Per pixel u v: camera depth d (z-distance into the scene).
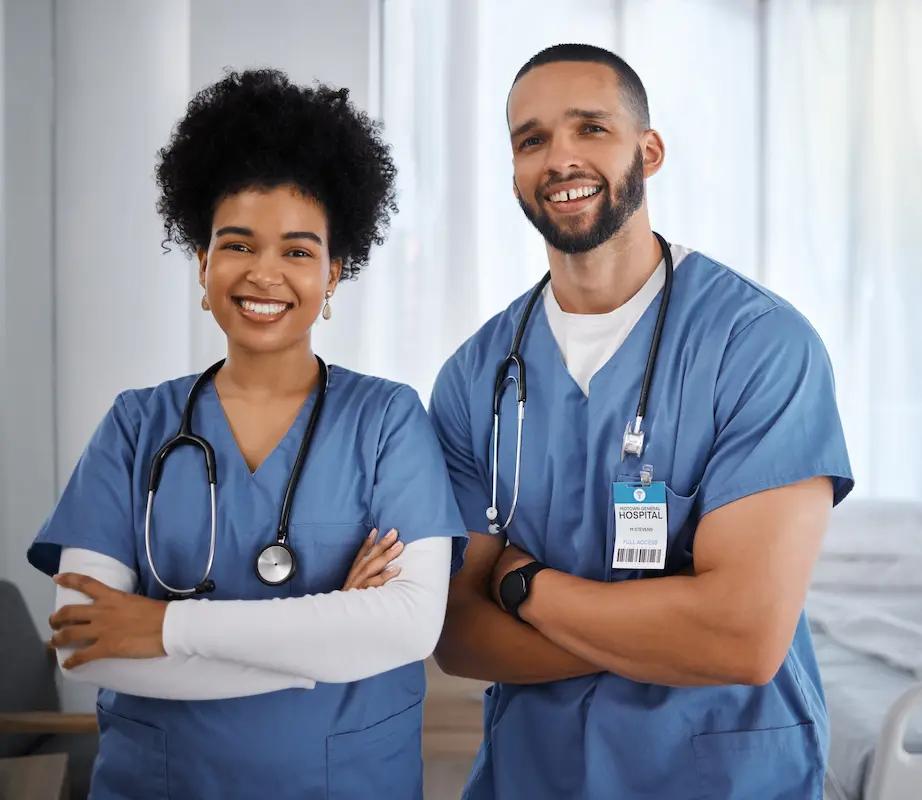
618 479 1.19
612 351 1.24
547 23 3.01
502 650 1.21
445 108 2.98
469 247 2.98
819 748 1.17
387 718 1.15
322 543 1.14
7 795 1.67
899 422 3.16
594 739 1.17
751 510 1.09
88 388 2.86
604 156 1.16
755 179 3.12
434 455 1.20
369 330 2.95
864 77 3.11
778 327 1.16
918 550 2.99
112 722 1.15
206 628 1.04
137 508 1.16
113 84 2.85
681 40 3.08
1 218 2.74
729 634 1.07
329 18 2.89
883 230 3.13
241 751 1.09
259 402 1.20
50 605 2.79
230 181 1.13
